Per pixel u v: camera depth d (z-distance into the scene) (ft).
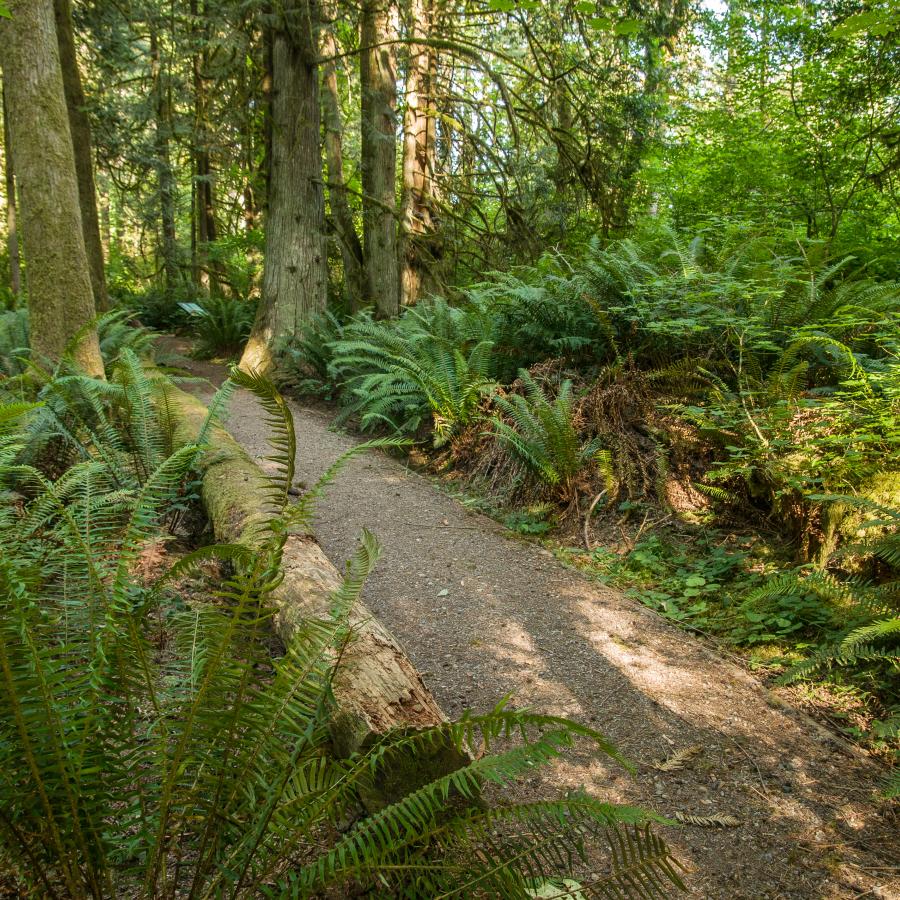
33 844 5.06
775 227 23.62
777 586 10.89
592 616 12.66
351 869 4.86
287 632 9.33
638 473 16.69
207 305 39.63
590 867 7.17
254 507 12.78
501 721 4.86
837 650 9.48
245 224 63.57
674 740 9.34
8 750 4.83
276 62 32.71
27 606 4.99
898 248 25.91
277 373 32.35
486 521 17.17
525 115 37.55
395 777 6.38
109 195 82.99
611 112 37.35
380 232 39.19
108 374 20.89
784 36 28.45
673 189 33.65
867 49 25.88
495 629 12.10
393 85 38.04
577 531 16.17
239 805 5.62
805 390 16.16
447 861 5.38
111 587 5.86
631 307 18.07
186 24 35.35
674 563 14.30
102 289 35.96
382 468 21.15
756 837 7.73
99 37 42.52
